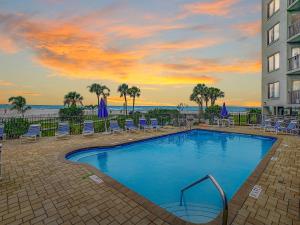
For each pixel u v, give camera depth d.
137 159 8.98
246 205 3.70
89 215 3.40
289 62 15.70
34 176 5.27
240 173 7.20
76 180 4.98
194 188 5.84
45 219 3.29
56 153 7.78
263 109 19.31
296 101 14.89
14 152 7.95
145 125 14.88
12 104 48.03
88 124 12.72
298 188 4.46
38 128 10.84
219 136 14.52
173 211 4.45
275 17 17.42
